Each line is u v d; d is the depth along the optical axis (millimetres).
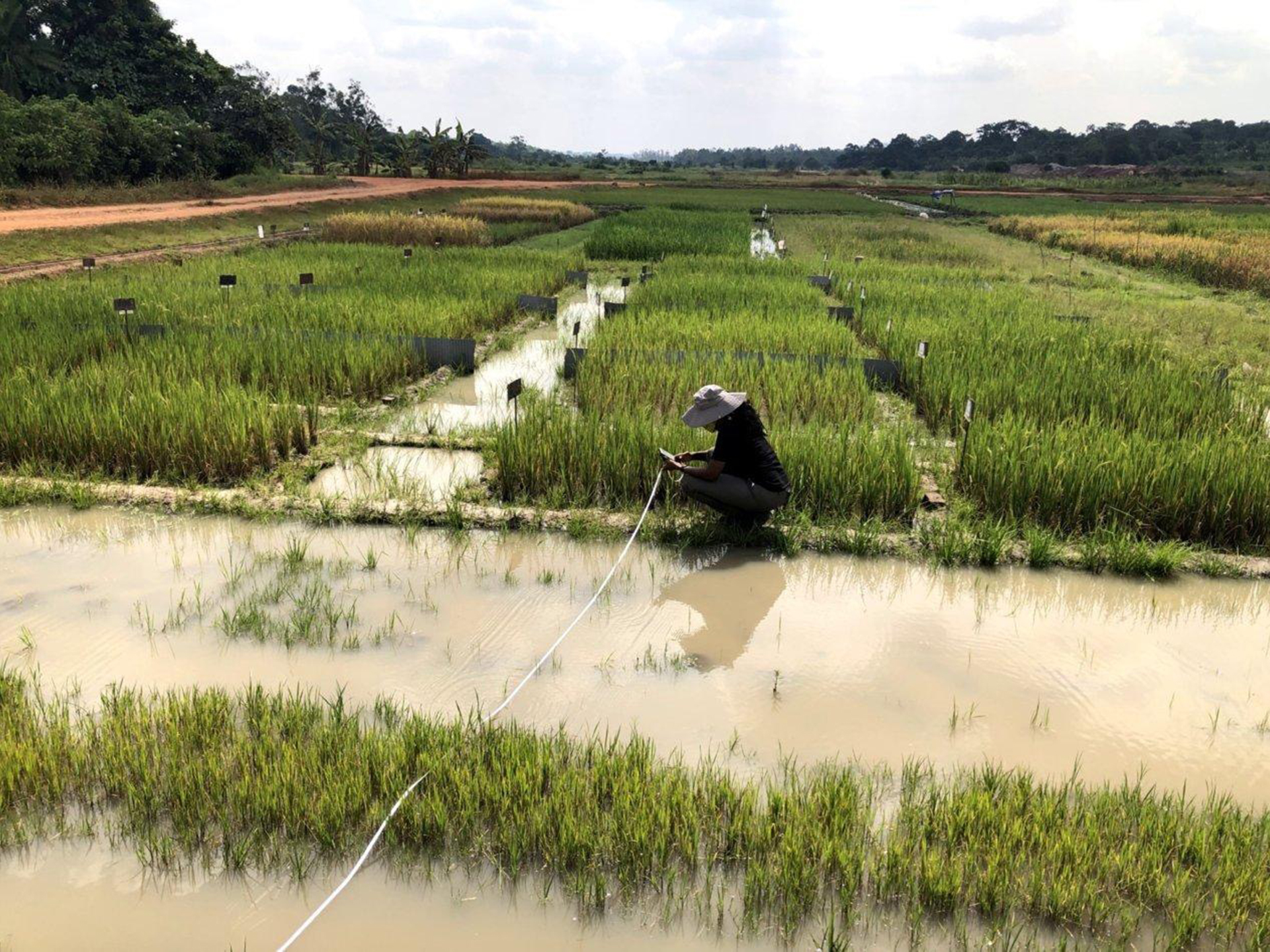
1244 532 7324
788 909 3543
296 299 15055
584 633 5812
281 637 5602
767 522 7406
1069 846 3805
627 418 8492
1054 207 58594
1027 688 5340
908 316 15453
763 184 86875
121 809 4051
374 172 80688
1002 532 7129
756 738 4738
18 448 8305
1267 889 3605
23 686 4863
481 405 10961
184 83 58656
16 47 51281
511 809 3992
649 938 3477
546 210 40812
